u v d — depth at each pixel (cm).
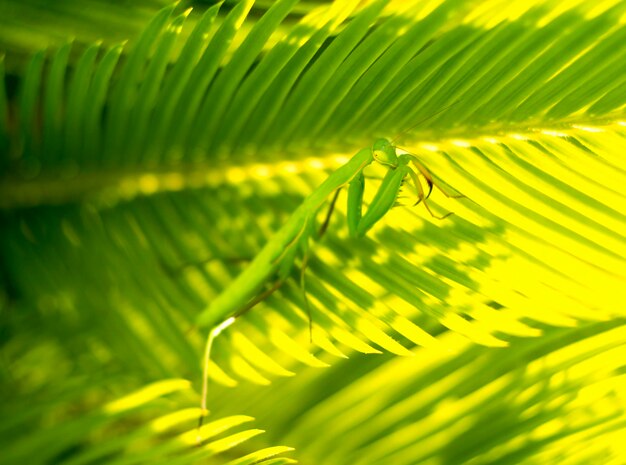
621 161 44
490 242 45
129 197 46
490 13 42
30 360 44
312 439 46
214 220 46
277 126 45
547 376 46
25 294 44
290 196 46
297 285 45
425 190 45
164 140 45
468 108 44
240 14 42
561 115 44
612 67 43
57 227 45
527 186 45
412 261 45
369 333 44
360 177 44
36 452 40
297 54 43
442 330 47
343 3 42
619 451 45
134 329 44
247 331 47
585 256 44
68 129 44
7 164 45
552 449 45
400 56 43
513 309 44
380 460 46
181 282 45
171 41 43
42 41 45
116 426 45
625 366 46
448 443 46
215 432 41
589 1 42
